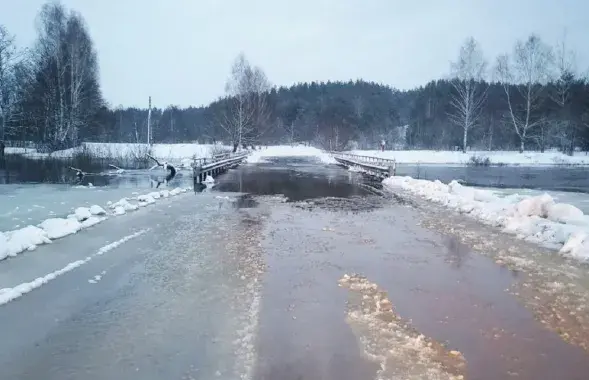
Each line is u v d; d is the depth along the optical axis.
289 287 6.70
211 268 7.64
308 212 13.73
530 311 5.85
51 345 4.87
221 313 5.70
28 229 9.51
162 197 17.16
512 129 55.28
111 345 4.86
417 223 11.98
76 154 32.94
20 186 21.56
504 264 8.05
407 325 5.39
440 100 75.00
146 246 9.21
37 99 37.59
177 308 5.87
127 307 5.91
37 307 5.92
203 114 98.38
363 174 29.98
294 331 5.18
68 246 9.18
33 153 36.53
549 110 53.16
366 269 7.65
